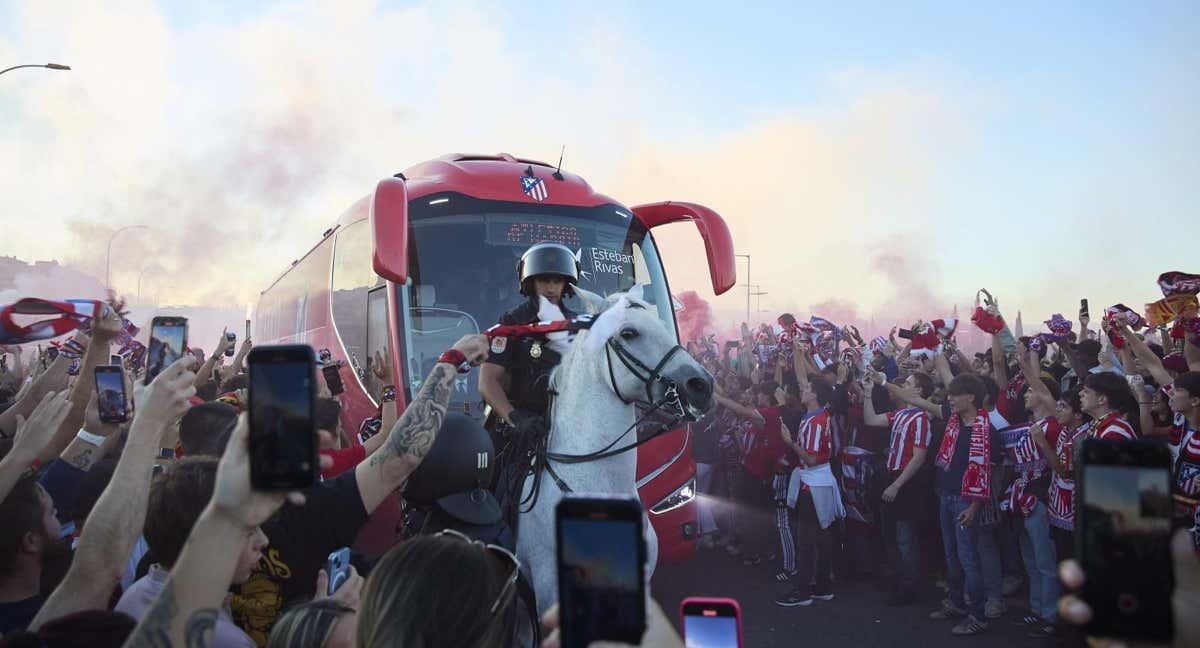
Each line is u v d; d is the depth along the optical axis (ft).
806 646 20.65
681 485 20.98
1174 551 3.97
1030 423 21.38
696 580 27.58
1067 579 3.99
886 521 24.35
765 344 37.96
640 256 23.20
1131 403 17.99
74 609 6.26
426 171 23.89
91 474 10.05
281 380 4.40
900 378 30.55
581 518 4.00
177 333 9.16
